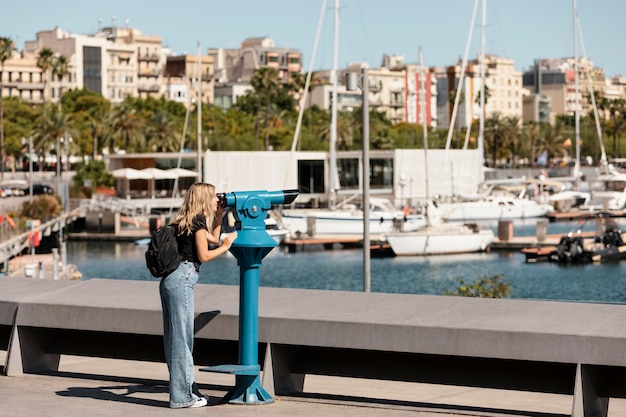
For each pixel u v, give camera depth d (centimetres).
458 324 857
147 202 11044
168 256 885
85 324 1005
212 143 16575
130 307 985
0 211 10031
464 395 1097
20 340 1057
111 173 12281
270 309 945
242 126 18600
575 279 6575
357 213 9062
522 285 6384
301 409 889
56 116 15975
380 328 877
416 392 1123
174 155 11756
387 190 11625
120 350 1048
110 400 938
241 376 912
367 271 2927
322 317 907
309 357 955
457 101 10038
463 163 11944
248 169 11225
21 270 6169
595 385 838
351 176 11612
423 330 862
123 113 16100
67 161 14512
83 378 1048
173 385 895
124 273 7444
